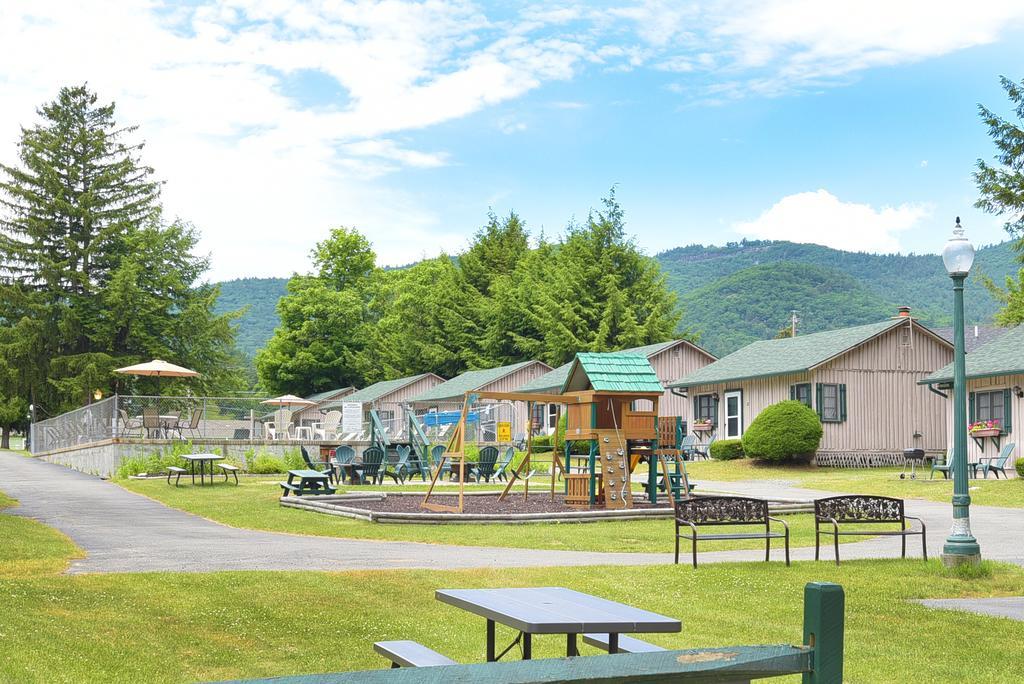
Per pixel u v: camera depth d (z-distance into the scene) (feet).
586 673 8.75
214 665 25.79
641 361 69.97
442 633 29.71
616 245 194.70
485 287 226.58
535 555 46.16
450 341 217.77
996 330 150.00
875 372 115.85
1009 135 128.26
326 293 237.86
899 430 116.26
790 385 116.47
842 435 113.19
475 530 56.59
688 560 44.39
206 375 183.42
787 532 41.68
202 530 56.24
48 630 26.96
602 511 62.08
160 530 55.67
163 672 24.73
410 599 33.78
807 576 38.40
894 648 27.68
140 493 80.59
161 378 177.78
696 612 32.63
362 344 238.68
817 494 79.10
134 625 28.81
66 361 169.07
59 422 128.98
